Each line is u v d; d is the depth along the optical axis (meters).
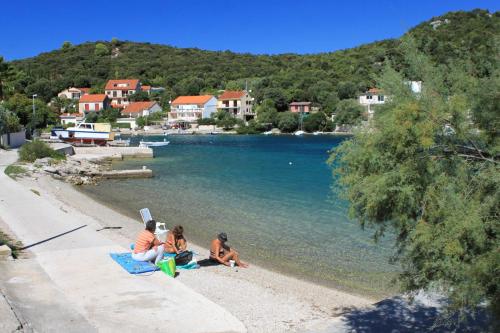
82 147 62.59
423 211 5.98
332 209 24.86
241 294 11.46
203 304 9.60
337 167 7.20
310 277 14.09
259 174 41.66
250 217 23.12
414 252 6.55
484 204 5.57
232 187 33.69
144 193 31.22
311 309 10.85
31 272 11.23
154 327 8.34
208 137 108.88
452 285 6.18
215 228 20.84
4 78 93.06
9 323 7.61
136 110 137.38
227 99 135.00
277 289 12.38
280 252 16.91
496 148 5.82
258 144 84.69
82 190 32.38
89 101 139.50
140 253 12.21
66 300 9.39
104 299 9.62
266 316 9.98
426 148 5.82
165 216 23.50
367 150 6.32
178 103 137.75
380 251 16.86
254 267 14.84
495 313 5.91
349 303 11.66
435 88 6.25
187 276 12.62
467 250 5.81
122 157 55.31
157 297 9.85
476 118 6.12
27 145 44.84
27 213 18.80
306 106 126.94
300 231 20.02
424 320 9.63
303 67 161.25
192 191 31.98
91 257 12.74
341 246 17.59
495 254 5.37
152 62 199.00
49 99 151.62
